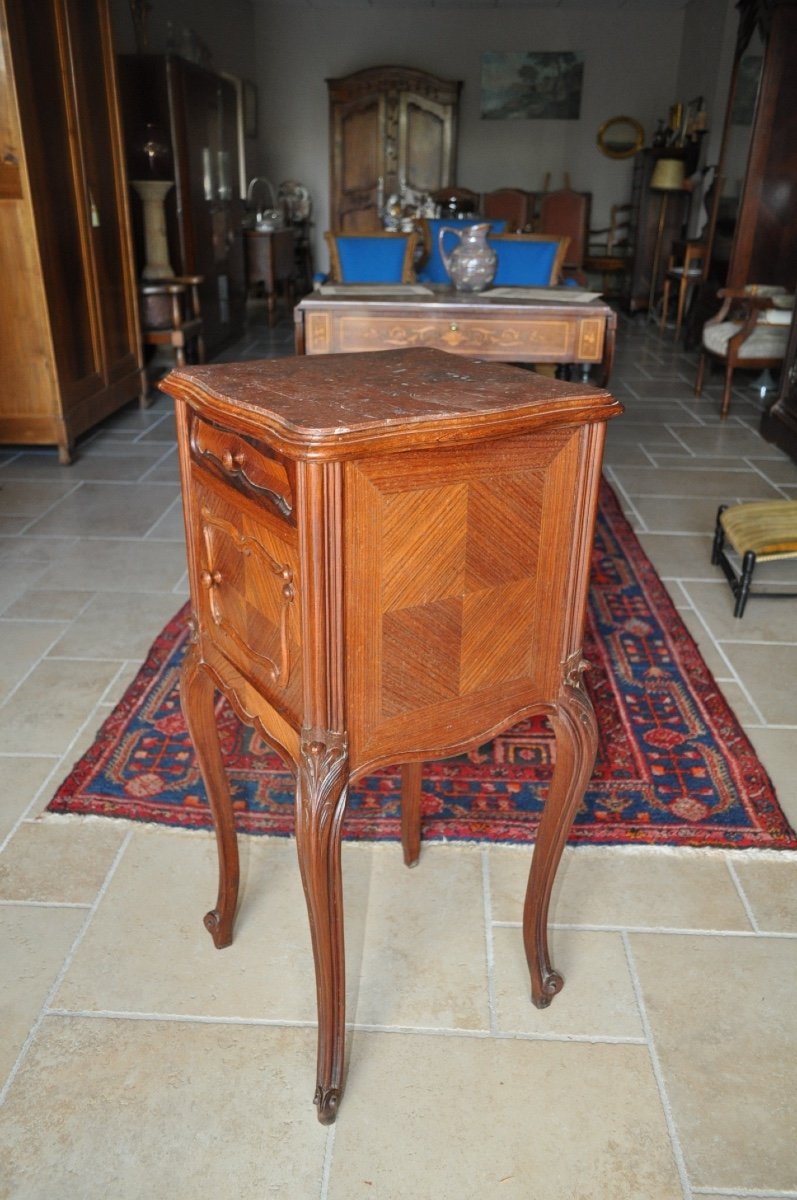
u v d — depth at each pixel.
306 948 1.59
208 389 1.13
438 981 1.53
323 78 10.31
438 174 10.20
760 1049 1.41
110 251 4.98
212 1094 1.32
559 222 10.06
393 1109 1.30
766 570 3.28
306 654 1.05
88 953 1.57
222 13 8.99
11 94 3.77
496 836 1.88
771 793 2.00
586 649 2.67
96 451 4.66
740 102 6.75
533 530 1.17
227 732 2.22
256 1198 1.19
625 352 7.70
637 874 1.78
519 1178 1.22
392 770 2.11
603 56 10.12
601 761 2.12
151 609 2.89
